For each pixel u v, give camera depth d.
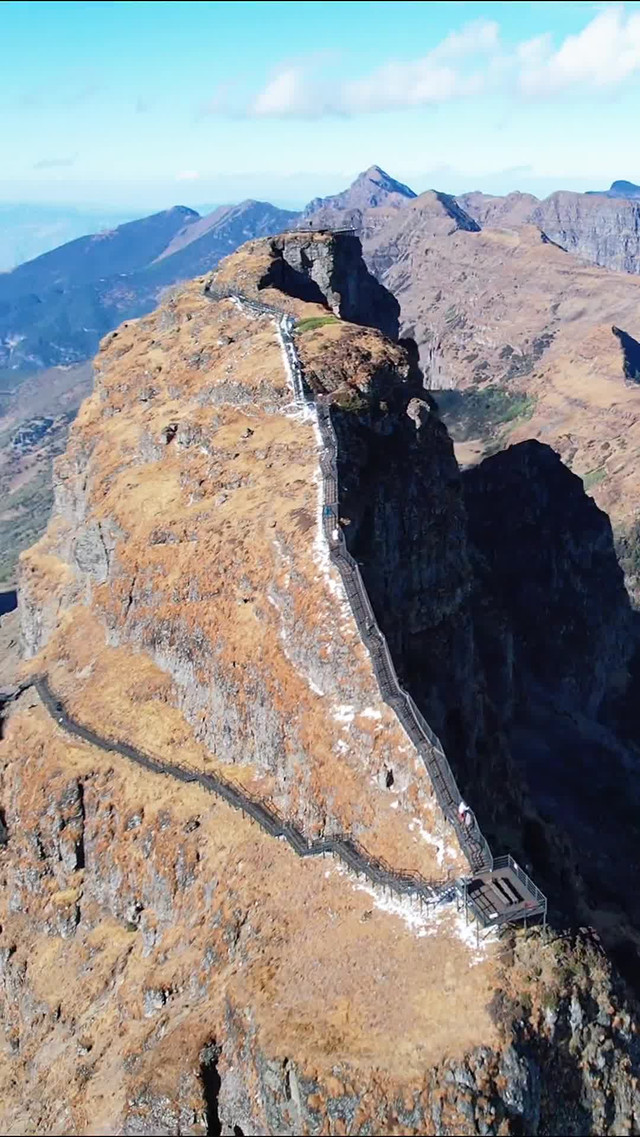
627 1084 58.72
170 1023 66.44
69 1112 68.25
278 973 62.44
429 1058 54.56
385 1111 53.28
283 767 77.38
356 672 74.31
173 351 132.00
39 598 131.25
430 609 95.00
